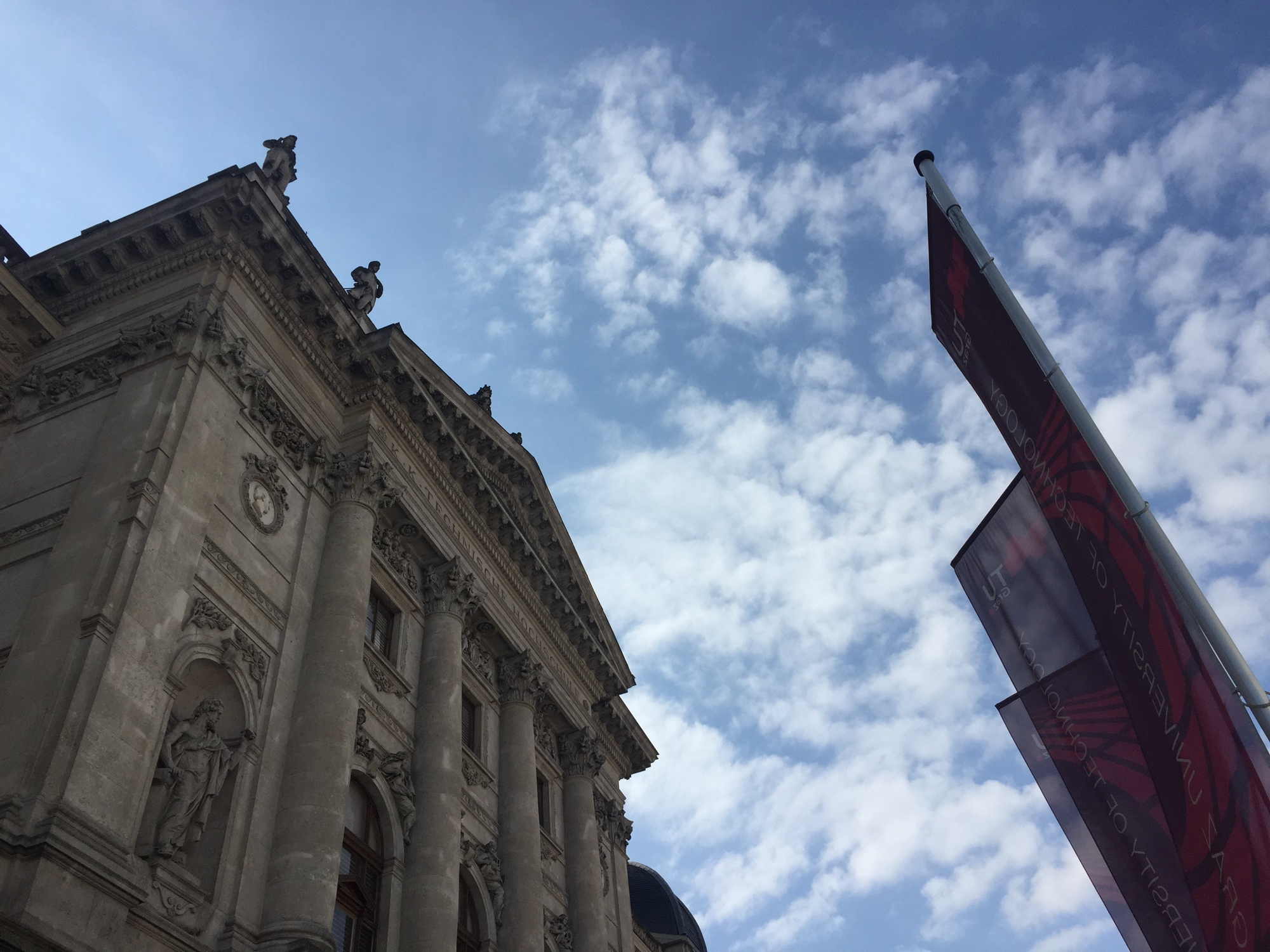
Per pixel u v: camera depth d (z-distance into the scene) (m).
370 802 29.34
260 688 25.52
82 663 20.55
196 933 21.17
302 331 31.81
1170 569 14.07
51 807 18.67
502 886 33.88
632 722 48.91
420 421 35.75
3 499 25.97
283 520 28.58
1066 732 18.31
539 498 43.22
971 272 17.69
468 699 37.16
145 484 23.61
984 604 20.08
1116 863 17.28
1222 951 13.31
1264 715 12.99
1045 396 16.16
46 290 30.75
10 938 16.69
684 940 57.06
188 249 29.59
